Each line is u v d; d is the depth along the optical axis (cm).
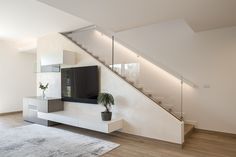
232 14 333
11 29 532
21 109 744
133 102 410
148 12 331
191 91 462
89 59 499
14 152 325
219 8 306
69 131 459
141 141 390
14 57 724
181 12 328
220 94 426
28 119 573
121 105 428
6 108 696
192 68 462
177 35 484
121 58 561
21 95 745
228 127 416
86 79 491
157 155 317
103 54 581
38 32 569
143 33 539
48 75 602
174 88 490
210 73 438
